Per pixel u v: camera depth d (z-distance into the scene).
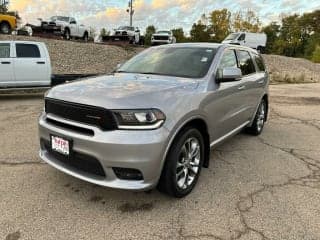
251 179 4.29
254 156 5.19
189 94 3.66
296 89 15.46
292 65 30.06
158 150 3.18
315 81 22.09
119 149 3.08
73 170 3.45
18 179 4.04
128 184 3.19
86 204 3.51
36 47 10.30
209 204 3.59
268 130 6.93
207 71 4.24
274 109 9.57
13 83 9.93
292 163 4.93
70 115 3.37
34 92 11.44
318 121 8.00
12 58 9.81
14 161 4.63
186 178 3.74
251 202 3.66
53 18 26.66
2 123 6.80
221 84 4.34
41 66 10.32
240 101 5.06
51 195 3.67
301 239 3.01
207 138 4.09
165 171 3.42
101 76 4.37
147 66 4.66
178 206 3.53
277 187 4.07
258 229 3.15
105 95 3.28
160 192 3.76
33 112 8.00
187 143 3.68
